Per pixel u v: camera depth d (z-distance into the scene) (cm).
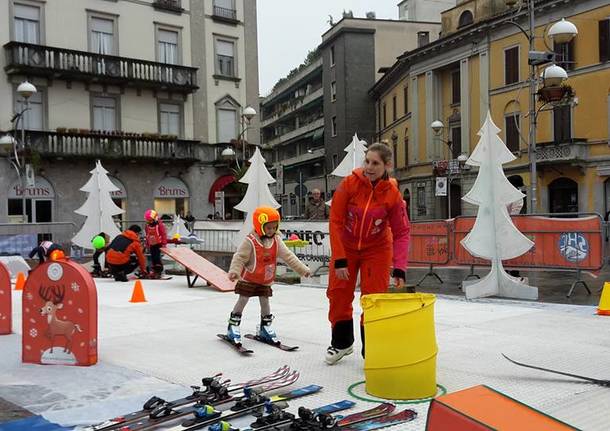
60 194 3053
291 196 7319
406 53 4431
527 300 977
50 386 505
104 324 810
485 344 638
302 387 489
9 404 457
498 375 517
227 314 886
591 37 3108
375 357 461
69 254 1955
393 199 520
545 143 3278
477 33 3753
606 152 3075
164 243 1494
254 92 3797
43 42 2998
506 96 3594
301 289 1188
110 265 1426
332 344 568
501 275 1013
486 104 3741
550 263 1091
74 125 3105
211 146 3606
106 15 3203
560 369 536
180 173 3491
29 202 2970
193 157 3472
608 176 3084
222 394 449
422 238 1260
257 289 656
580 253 1052
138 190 3334
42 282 582
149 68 3312
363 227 524
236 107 3722
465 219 1185
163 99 3428
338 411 426
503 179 996
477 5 4025
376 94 5616
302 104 6975
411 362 451
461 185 4041
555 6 3234
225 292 1169
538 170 3375
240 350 618
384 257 534
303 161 6950
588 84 3131
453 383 493
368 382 469
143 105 3356
